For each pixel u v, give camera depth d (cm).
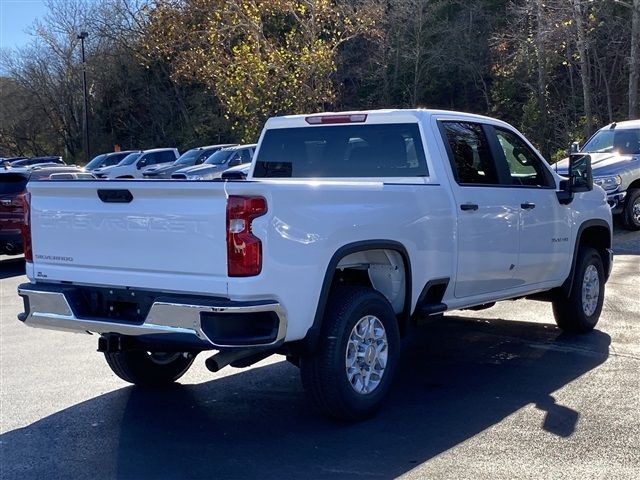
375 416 561
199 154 2861
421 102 4012
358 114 656
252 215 462
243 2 2825
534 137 3394
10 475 470
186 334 473
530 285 720
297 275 484
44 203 548
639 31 2398
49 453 506
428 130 622
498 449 490
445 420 548
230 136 4562
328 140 677
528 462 468
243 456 492
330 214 505
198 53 3034
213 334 462
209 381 675
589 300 805
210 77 3059
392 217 553
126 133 5253
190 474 464
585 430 521
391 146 641
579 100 3388
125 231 505
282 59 2827
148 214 492
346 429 536
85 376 698
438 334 823
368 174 649
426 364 705
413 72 3956
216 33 2875
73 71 5294
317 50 2861
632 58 2411
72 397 633
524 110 3466
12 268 1586
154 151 3231
